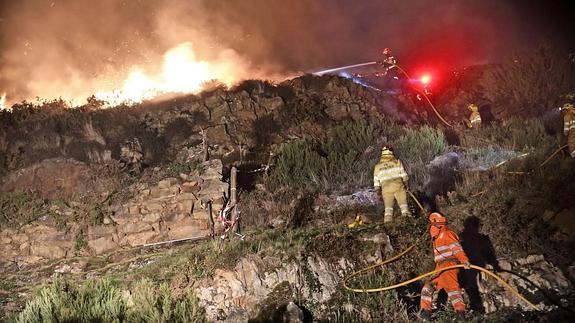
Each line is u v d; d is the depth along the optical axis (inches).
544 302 341.4
